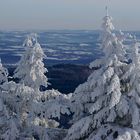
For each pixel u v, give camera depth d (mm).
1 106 19328
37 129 19797
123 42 17094
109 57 16812
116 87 16359
